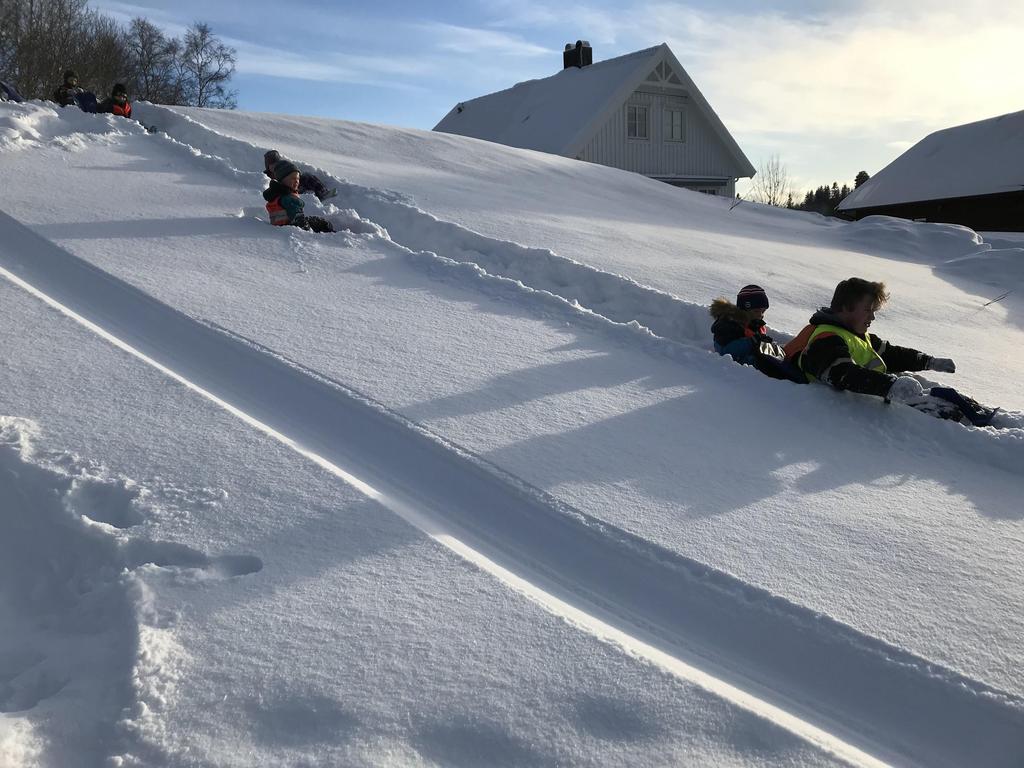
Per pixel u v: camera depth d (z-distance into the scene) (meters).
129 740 1.94
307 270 6.36
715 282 8.66
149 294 5.29
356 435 3.80
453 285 6.38
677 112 30.45
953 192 30.19
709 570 2.82
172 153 10.42
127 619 2.33
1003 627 2.59
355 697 2.10
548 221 10.86
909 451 4.11
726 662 2.53
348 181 10.53
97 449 3.23
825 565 2.92
